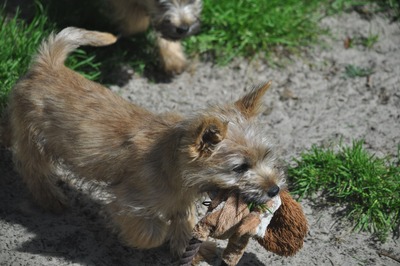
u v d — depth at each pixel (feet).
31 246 16.37
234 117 14.67
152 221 15.57
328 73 23.38
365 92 22.58
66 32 17.03
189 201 15.44
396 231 17.62
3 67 20.02
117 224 16.05
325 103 22.13
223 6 24.09
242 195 14.29
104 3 23.00
